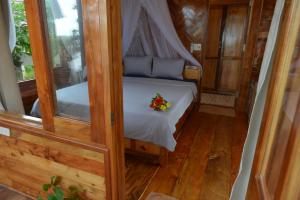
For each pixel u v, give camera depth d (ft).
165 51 13.30
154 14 11.68
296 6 2.82
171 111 7.67
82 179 5.02
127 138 7.84
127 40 13.03
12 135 5.66
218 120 12.23
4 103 6.33
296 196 2.30
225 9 16.72
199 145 9.36
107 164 4.46
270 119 3.42
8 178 6.44
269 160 3.43
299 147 2.47
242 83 13.20
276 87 3.26
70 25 4.04
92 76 3.96
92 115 4.26
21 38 8.38
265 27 11.99
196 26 12.66
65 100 4.62
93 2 3.50
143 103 8.37
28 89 8.91
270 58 3.32
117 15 3.71
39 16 4.02
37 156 5.48
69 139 4.69
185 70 12.98
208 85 18.86
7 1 6.73
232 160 8.21
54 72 4.53
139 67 13.23
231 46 17.38
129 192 6.51
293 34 2.90
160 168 7.72
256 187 3.64
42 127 5.02
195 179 7.11
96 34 3.65
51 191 5.64
